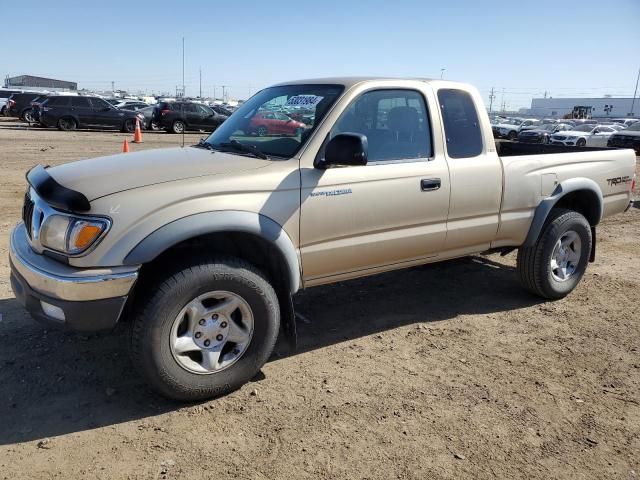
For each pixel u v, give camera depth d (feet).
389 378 12.59
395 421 10.92
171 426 10.55
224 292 11.07
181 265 10.71
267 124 13.34
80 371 12.33
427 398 11.80
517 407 11.57
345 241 12.76
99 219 9.99
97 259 10.00
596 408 11.65
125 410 11.01
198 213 10.59
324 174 12.19
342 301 17.22
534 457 10.01
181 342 10.85
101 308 10.06
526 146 21.75
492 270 20.61
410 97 13.91
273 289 11.83
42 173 11.78
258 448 9.97
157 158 12.40
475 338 14.87
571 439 10.57
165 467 9.40
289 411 11.16
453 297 17.85
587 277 20.29
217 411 11.10
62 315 10.24
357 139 11.19
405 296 17.80
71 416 10.75
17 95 100.99
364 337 14.74
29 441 9.97
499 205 15.42
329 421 10.85
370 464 9.64
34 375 12.09
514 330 15.46
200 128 93.04
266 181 11.44
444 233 14.46
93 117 87.15
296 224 11.88
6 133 75.25
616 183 18.57
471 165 14.62
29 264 10.52
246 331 11.55
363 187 12.70
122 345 13.51
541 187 16.25
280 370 12.83
